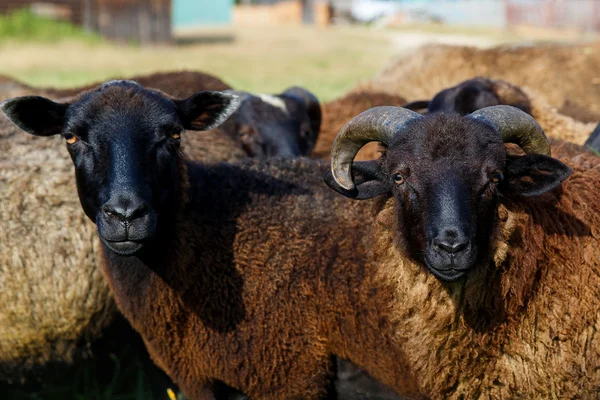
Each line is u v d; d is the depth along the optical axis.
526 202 4.65
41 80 19.44
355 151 4.77
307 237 5.19
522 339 4.65
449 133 4.41
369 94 9.24
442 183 4.30
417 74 10.73
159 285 5.12
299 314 5.09
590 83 10.87
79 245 6.07
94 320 6.25
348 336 5.05
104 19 36.94
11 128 6.50
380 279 4.88
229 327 5.12
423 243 4.42
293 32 54.84
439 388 4.85
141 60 28.05
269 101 8.27
